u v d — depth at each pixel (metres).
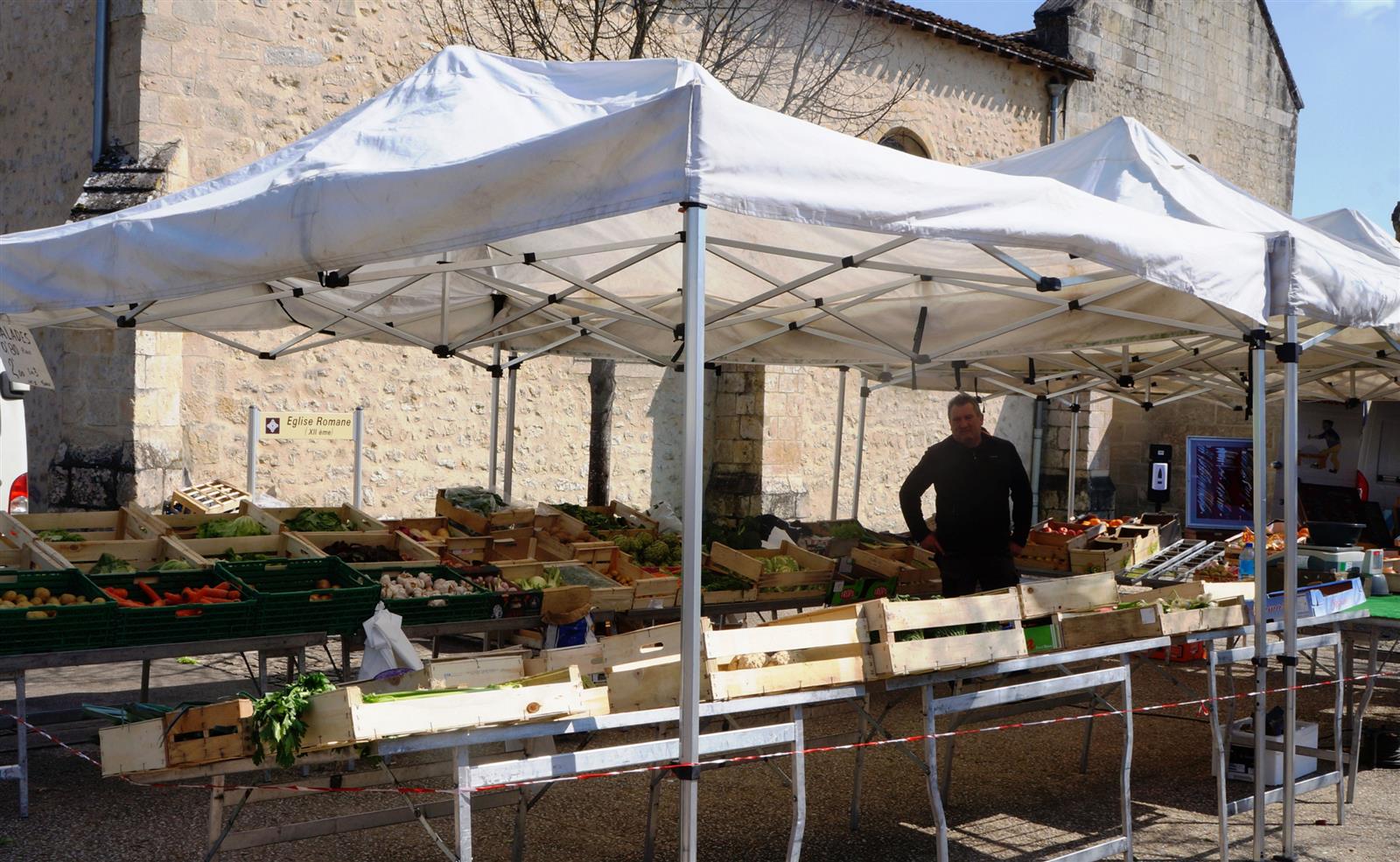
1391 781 6.45
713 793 5.72
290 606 5.60
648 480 14.00
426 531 8.16
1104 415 18.80
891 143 15.98
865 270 6.21
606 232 6.11
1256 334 5.13
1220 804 4.99
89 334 9.86
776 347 7.89
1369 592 6.61
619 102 5.43
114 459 9.70
